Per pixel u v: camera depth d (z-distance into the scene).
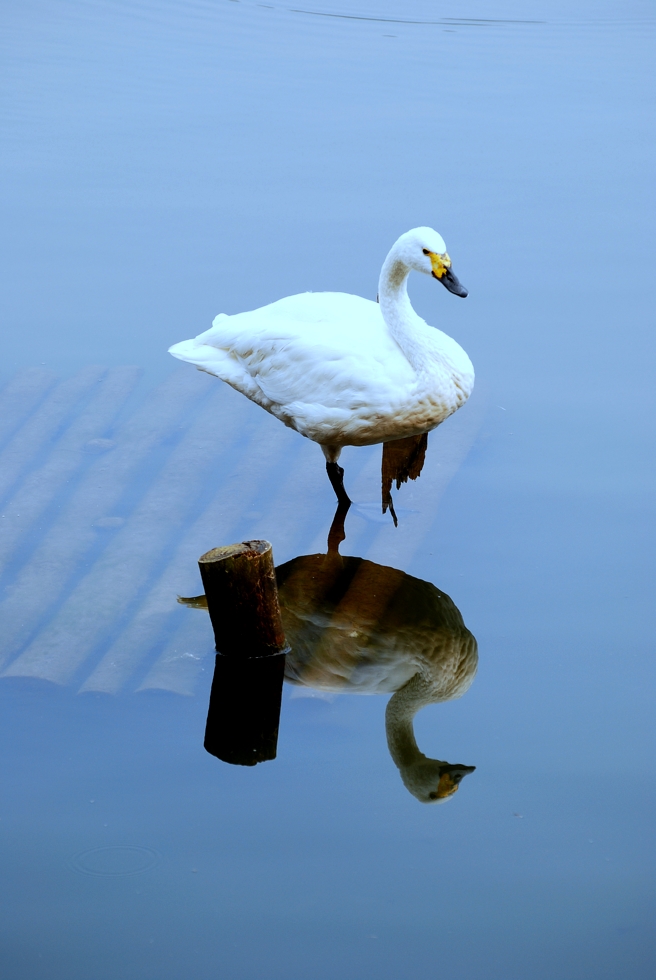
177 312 15.26
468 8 27.84
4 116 21.25
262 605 9.50
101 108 21.59
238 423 13.62
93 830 7.85
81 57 24.39
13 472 12.42
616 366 14.05
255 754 8.63
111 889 7.41
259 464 12.80
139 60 24.14
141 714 9.01
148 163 19.39
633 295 15.48
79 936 7.09
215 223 17.39
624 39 25.42
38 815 7.97
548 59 24.17
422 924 7.22
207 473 12.62
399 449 12.02
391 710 9.13
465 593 10.52
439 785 8.31
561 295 15.55
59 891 7.40
